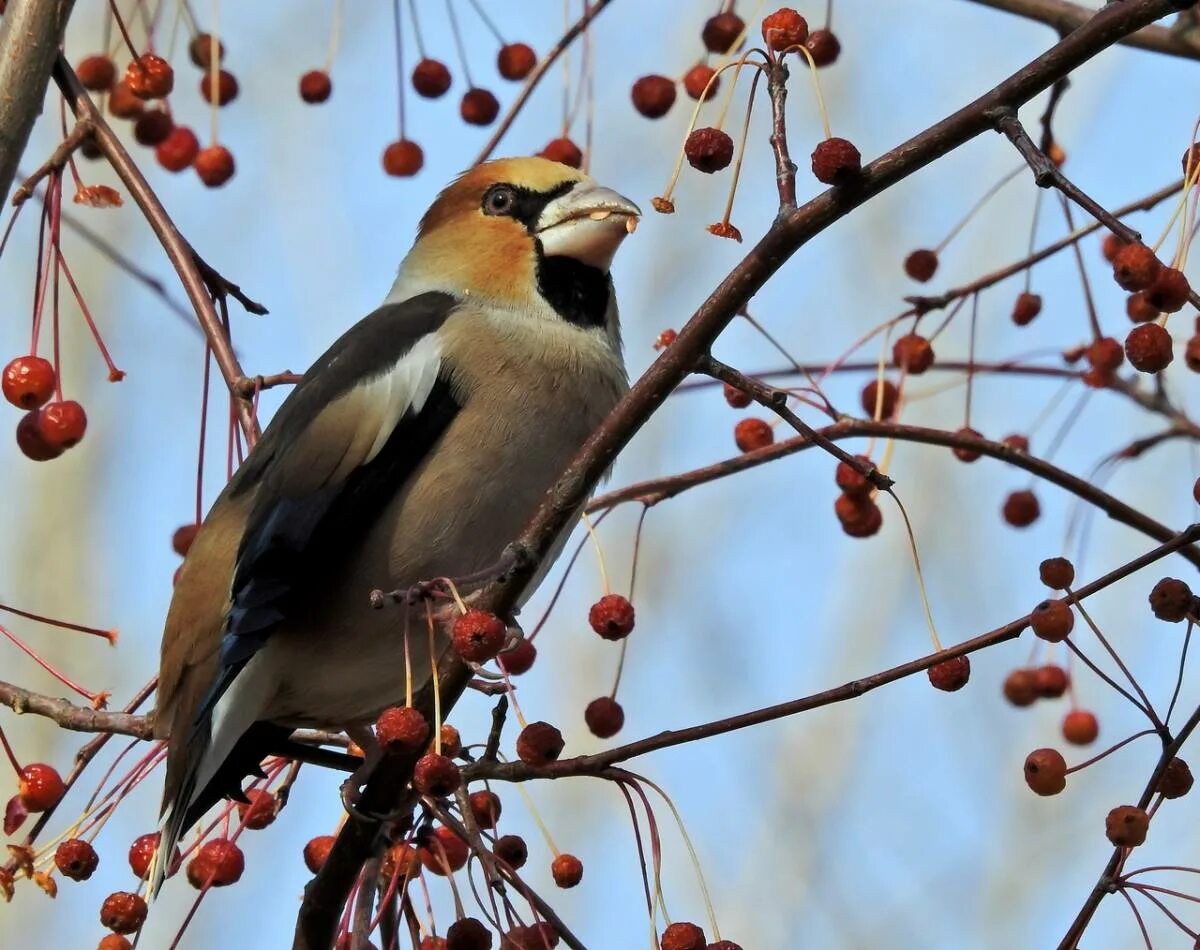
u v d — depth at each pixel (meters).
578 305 10.02
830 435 8.98
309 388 9.42
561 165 10.38
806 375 9.08
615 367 10.08
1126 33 6.45
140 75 9.57
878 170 6.64
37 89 8.08
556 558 9.20
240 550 8.90
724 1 9.92
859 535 9.11
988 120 6.55
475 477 9.31
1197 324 9.18
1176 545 6.88
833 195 6.66
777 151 6.84
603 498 9.32
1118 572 6.92
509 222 10.17
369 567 9.15
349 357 9.48
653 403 6.97
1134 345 6.32
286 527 8.96
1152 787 6.69
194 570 8.96
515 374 9.49
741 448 9.57
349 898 7.95
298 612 9.09
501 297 9.95
